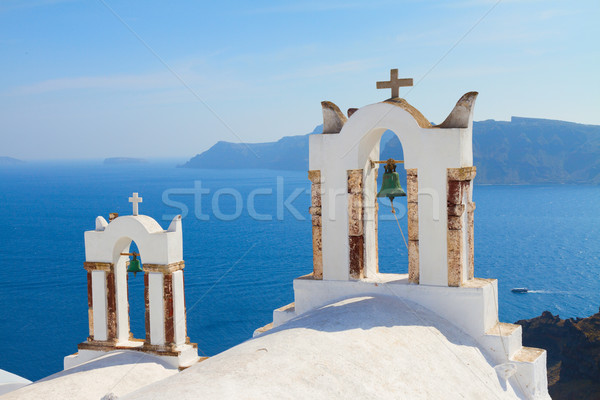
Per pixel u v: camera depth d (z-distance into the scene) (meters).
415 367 7.96
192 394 5.89
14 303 102.56
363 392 6.87
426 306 10.30
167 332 11.71
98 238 12.25
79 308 98.12
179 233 11.97
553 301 110.12
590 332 49.03
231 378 6.40
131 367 10.98
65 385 9.83
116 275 12.30
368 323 8.91
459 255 10.12
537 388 9.67
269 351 7.41
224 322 86.44
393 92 11.11
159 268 11.66
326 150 11.23
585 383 47.78
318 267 11.51
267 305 96.12
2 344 78.69
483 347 9.85
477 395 8.19
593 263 147.88
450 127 10.36
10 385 12.93
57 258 150.62
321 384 6.69
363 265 11.28
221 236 192.25
